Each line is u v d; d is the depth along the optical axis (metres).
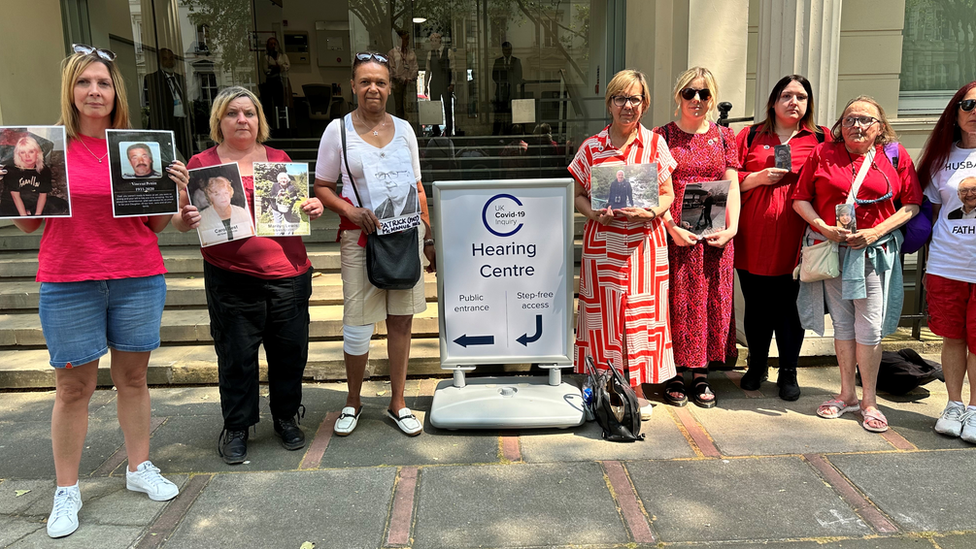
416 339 4.61
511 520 2.56
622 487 2.80
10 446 3.33
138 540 2.46
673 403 3.73
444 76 8.70
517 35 8.31
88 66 2.38
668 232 3.58
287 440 3.24
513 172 8.30
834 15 3.96
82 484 2.89
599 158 3.45
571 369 4.32
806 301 3.55
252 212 3.00
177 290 4.91
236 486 2.86
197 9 9.53
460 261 3.54
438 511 2.63
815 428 3.38
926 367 3.90
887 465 2.96
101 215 2.46
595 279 3.50
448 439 3.33
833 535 2.43
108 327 2.60
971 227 3.13
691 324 3.59
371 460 3.10
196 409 3.78
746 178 3.62
